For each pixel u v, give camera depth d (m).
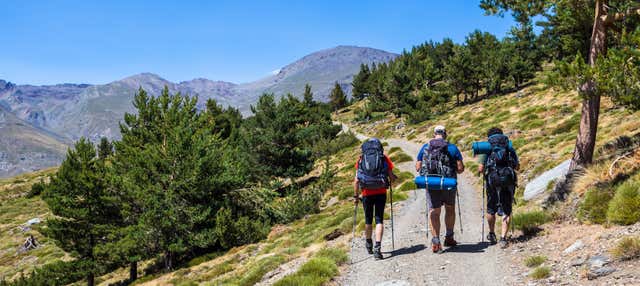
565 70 9.06
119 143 32.91
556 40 15.72
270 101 44.38
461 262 7.07
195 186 25.62
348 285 6.84
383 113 105.62
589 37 13.56
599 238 6.56
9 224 53.00
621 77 8.28
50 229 28.56
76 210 27.73
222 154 30.19
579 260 5.91
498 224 10.09
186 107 33.31
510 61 72.56
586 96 9.26
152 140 30.02
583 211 8.05
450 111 74.56
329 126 76.88
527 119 36.41
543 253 6.83
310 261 7.96
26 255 41.91
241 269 15.15
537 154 20.09
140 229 24.23
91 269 27.73
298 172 43.09
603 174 9.06
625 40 8.35
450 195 7.37
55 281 27.66
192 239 24.62
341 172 43.47
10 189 78.25
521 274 6.15
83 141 30.58
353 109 140.25
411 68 108.50
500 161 7.45
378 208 7.72
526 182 16.20
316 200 29.70
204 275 16.94
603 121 22.69
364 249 9.21
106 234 28.19
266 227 25.73
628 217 6.82
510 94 65.44
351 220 13.90
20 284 28.44
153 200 24.59
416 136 59.47
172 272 22.77
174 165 25.89
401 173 26.86
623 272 5.06
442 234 9.62
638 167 8.32
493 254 7.33
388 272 7.09
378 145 7.71
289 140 42.88
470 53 79.38
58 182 28.70
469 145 36.25
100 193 28.41
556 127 28.39
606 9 10.53
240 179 28.03
